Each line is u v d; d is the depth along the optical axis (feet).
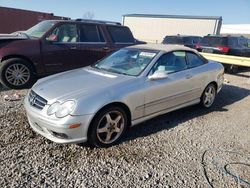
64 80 12.91
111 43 24.48
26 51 20.18
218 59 33.17
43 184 9.20
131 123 12.82
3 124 13.73
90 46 23.15
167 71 14.51
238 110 18.47
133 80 12.81
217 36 35.40
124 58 15.24
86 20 24.09
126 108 12.41
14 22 58.08
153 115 13.87
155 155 11.55
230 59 31.71
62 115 10.55
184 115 16.79
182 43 50.55
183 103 15.75
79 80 12.80
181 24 96.37
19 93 19.42
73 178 9.64
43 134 11.44
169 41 52.70
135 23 105.09
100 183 9.45
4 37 20.65
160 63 14.26
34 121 11.44
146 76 13.30
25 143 11.91
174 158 11.38
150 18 101.65
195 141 13.14
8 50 19.69
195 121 15.84
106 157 11.16
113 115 12.05
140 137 13.20
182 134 13.85
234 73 34.17
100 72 14.10
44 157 10.87
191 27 94.79
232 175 10.36
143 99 12.93
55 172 9.92
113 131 12.10
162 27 100.22
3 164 10.18
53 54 21.40
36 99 11.64
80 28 22.82
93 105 10.96
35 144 11.87
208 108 18.42
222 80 19.11
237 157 11.78
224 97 21.81
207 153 12.00
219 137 13.78
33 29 23.08
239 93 23.39
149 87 13.12
